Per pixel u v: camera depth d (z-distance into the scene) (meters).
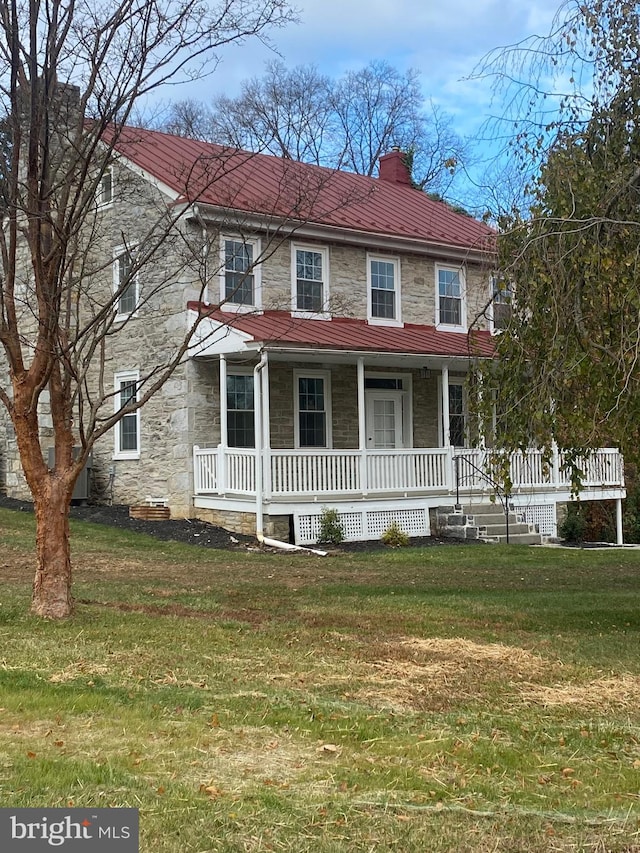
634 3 9.41
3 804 4.70
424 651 8.87
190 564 15.16
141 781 5.10
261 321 19.25
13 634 8.74
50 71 8.80
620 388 8.34
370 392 22.12
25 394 9.62
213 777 5.27
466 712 6.89
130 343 20.77
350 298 21.69
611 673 8.27
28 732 5.92
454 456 20.16
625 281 8.30
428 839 4.57
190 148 21.34
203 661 8.07
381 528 19.44
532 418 8.73
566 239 8.84
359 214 22.45
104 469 21.69
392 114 43.94
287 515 18.30
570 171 9.16
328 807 4.88
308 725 6.31
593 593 13.24
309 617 10.60
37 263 9.05
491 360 9.76
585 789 5.41
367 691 7.33
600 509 23.12
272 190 20.25
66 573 9.89
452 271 23.83
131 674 7.48
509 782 5.46
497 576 15.00
